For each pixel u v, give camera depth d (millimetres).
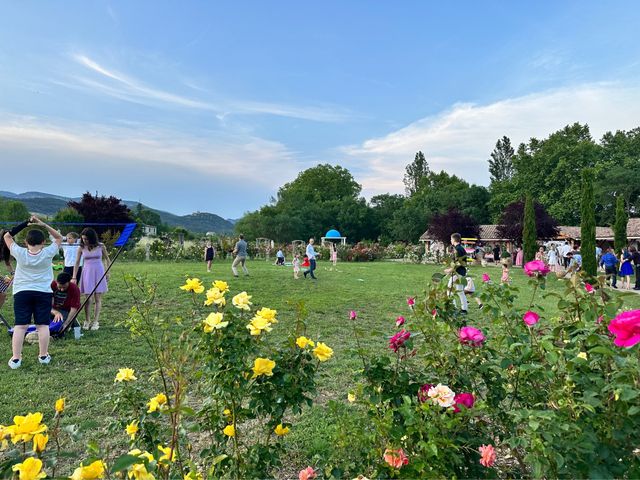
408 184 96750
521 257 29047
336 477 2062
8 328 6512
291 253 34781
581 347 2143
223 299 2234
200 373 2176
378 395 2262
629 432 1754
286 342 2309
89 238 6922
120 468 1352
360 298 11398
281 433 2338
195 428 2188
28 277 5145
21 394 4254
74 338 6398
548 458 1746
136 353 5738
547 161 51344
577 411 1861
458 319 2561
